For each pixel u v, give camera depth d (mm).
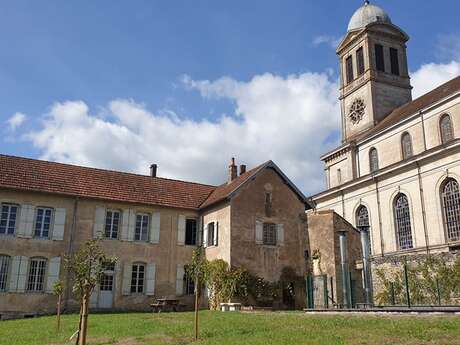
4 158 30469
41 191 29078
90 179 32281
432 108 38594
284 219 32219
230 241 29750
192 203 34281
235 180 34344
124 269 30578
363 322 14195
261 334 13469
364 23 54406
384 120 49375
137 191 33125
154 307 29516
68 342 14148
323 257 29922
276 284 30391
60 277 28672
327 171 52125
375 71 52031
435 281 25656
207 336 14039
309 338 12133
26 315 27438
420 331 11844
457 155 33500
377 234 40469
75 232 29797
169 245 32375
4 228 28219
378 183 41156
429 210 35344
